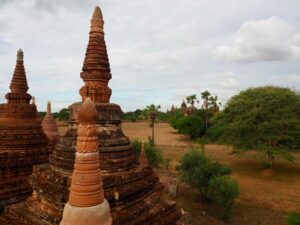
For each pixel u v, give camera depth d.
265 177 34.31
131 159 9.60
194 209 24.03
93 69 9.52
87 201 5.75
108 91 9.80
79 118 5.98
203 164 25.17
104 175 8.62
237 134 38.22
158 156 34.44
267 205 25.36
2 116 15.20
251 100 37.12
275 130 35.09
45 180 8.86
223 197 21.69
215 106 74.44
